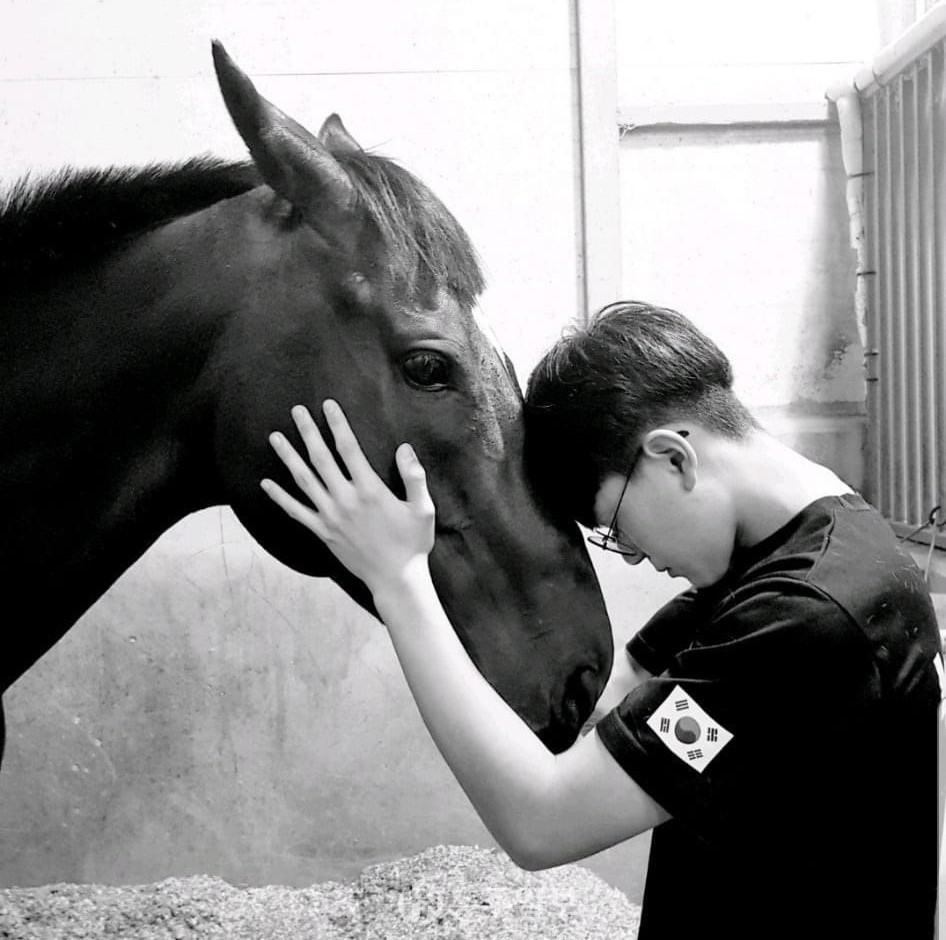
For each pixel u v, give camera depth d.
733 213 2.13
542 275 2.05
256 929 1.73
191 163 1.04
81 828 1.93
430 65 2.00
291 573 1.96
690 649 0.73
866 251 2.11
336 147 1.04
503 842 0.78
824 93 2.12
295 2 1.96
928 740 0.74
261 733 1.97
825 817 0.74
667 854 0.85
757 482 0.77
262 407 0.94
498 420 0.96
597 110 2.02
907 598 0.72
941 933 0.73
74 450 0.98
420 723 2.00
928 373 1.88
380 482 0.89
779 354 2.15
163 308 0.97
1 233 0.98
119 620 1.93
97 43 1.91
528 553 0.96
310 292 0.94
